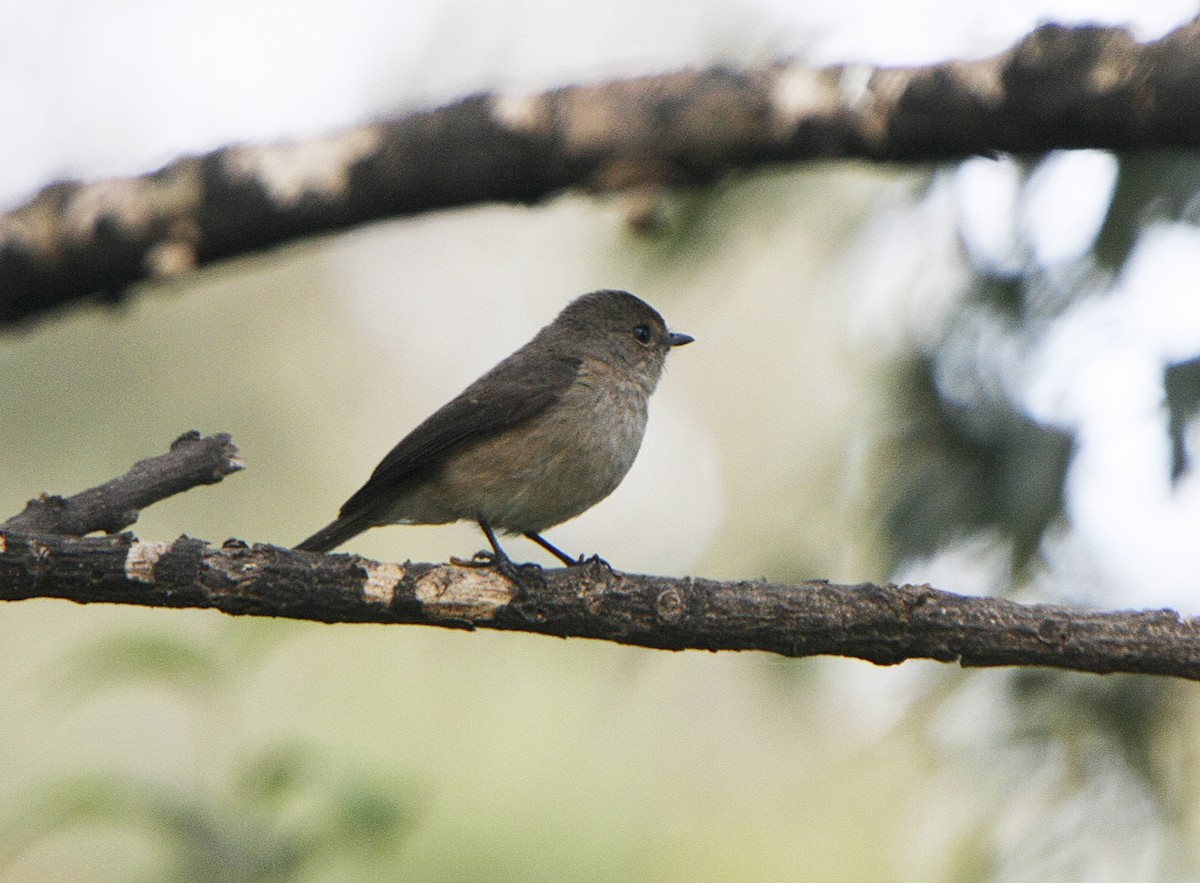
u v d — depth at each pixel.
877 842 13.35
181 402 17.44
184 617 15.15
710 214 11.81
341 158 10.62
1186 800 10.14
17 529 7.35
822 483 11.17
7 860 9.38
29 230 10.82
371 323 18.50
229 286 18.00
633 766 15.08
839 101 9.86
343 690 15.11
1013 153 9.68
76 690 11.79
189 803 8.28
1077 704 10.32
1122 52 9.11
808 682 11.41
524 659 15.27
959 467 10.47
